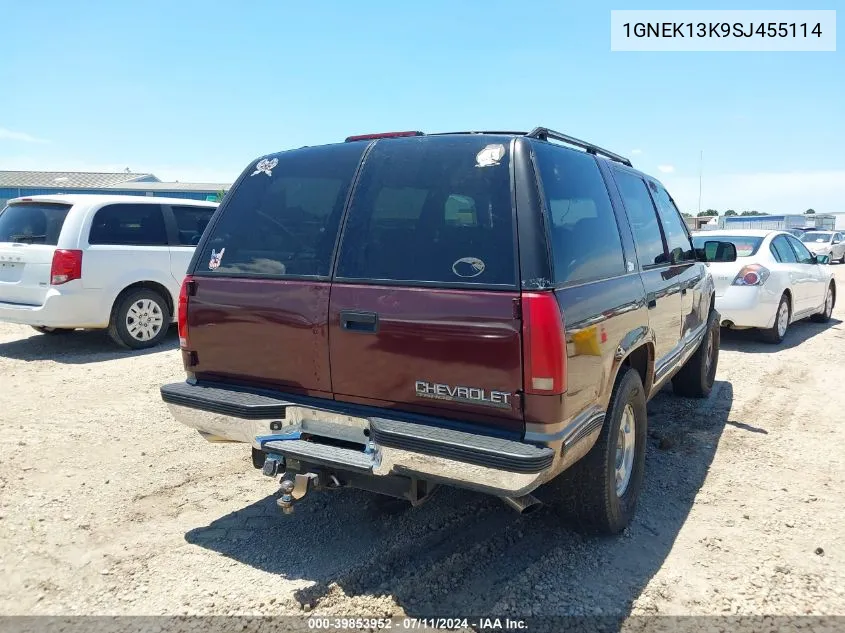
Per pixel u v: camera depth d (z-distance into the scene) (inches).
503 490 105.6
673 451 191.0
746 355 320.2
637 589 121.0
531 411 105.4
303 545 137.6
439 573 126.6
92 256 295.6
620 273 142.1
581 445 115.2
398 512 152.3
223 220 141.0
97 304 299.1
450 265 113.3
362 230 123.7
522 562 130.5
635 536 140.9
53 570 128.0
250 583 123.5
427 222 118.6
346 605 116.6
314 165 136.2
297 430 127.5
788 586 122.0
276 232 133.0
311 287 123.6
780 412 228.1
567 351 107.2
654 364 161.2
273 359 129.0
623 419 143.9
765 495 161.5
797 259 382.0
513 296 106.2
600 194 145.6
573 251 120.6
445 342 110.7
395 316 114.7
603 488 130.1
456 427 111.5
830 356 317.4
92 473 173.6
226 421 129.9
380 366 117.3
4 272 303.7
